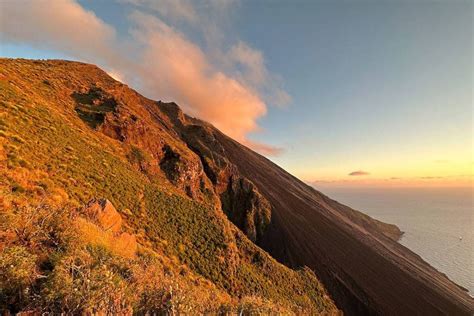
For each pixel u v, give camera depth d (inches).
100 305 146.0
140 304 181.3
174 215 1072.8
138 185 1071.0
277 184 4990.2
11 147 603.2
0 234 179.5
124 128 1489.9
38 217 210.5
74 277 165.3
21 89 1091.3
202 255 965.8
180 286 261.4
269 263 1482.5
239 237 1502.2
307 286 1635.1
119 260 244.1
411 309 2394.2
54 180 614.5
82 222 294.8
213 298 317.7
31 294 141.9
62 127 997.8
